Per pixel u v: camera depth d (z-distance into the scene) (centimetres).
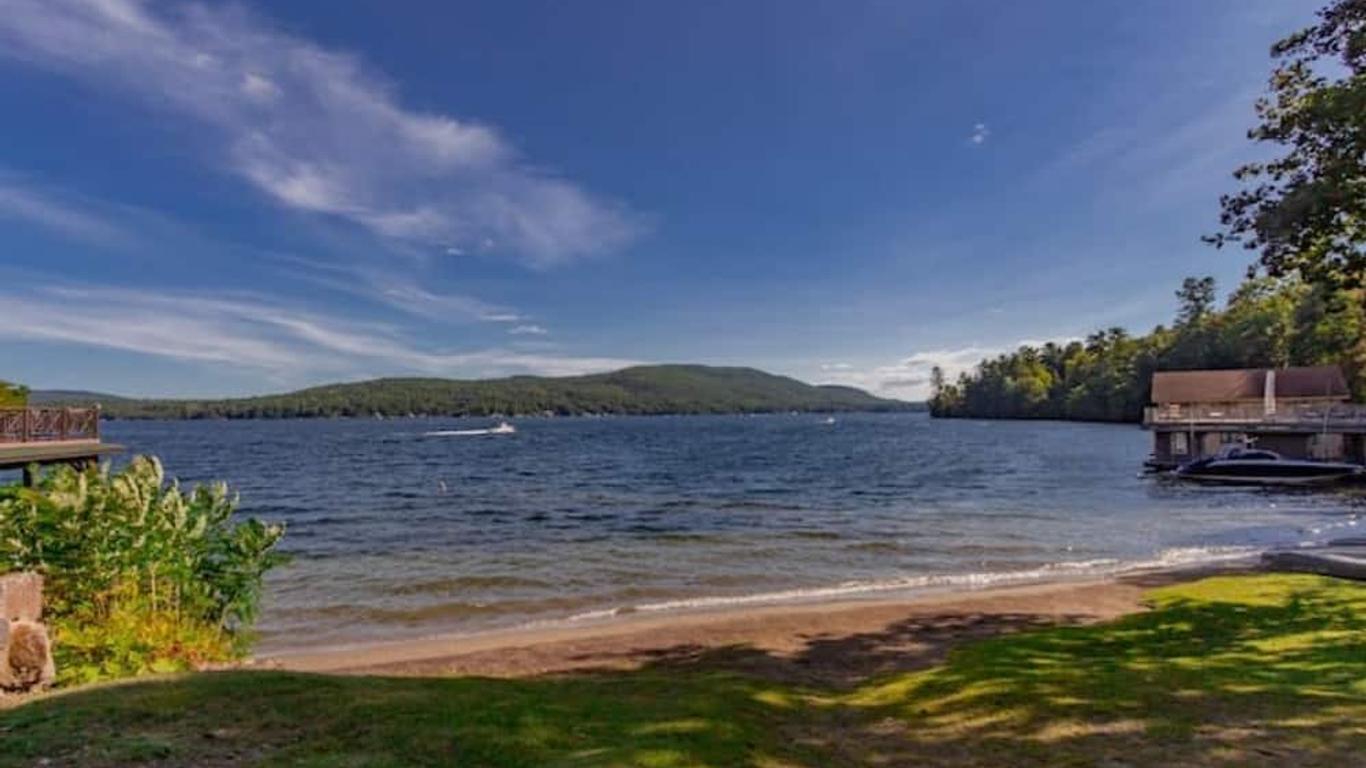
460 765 417
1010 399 13150
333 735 460
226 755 429
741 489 3334
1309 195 853
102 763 416
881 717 563
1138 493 2984
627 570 1560
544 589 1385
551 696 570
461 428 12750
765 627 1047
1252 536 1967
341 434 10425
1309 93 925
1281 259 971
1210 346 7838
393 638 1065
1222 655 688
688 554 1747
